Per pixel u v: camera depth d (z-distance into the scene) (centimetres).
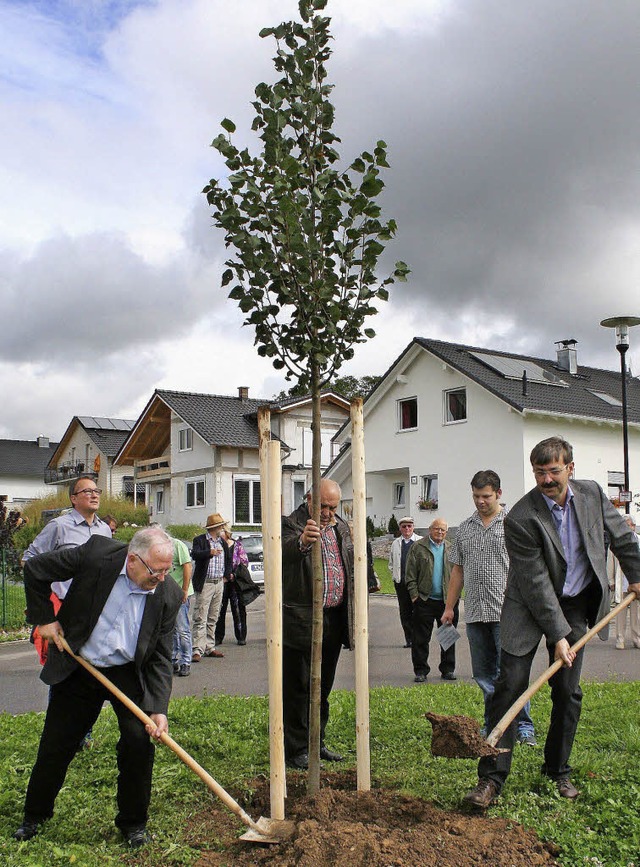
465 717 463
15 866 405
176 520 4225
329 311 477
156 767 571
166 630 462
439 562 1057
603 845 425
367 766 493
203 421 4047
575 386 3344
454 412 3080
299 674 594
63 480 5872
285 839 430
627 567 520
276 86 480
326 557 604
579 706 518
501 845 420
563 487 508
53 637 448
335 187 485
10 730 707
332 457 4269
